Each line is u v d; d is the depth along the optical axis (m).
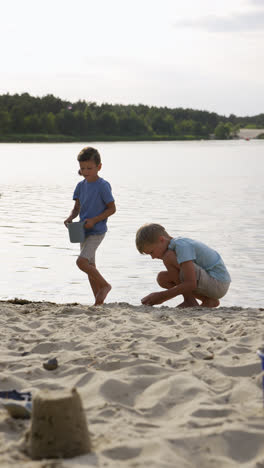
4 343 3.68
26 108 142.25
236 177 24.91
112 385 2.76
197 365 3.06
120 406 2.50
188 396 2.61
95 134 151.00
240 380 2.78
